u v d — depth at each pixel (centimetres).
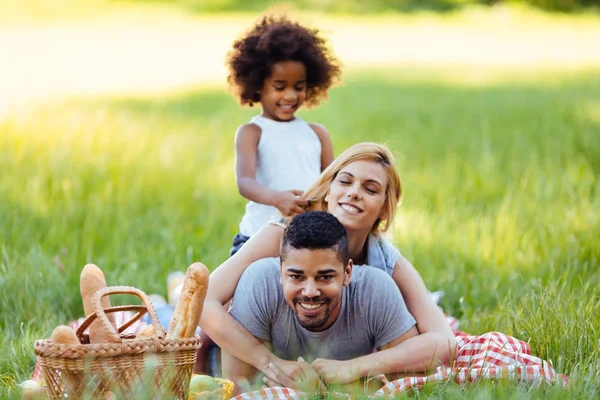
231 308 367
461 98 1537
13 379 369
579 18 3525
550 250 569
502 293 509
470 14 3491
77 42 2462
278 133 488
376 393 329
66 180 702
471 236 604
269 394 327
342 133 1123
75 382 290
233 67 503
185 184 775
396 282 392
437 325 378
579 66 2075
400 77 1905
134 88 1633
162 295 522
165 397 299
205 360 397
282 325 362
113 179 745
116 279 523
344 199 377
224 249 602
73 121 998
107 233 609
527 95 1539
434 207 722
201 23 2998
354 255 393
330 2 3481
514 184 761
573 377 340
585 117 1123
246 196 463
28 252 549
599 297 443
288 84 490
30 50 2248
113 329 298
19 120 994
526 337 403
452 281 533
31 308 471
